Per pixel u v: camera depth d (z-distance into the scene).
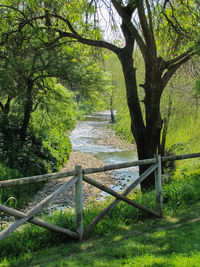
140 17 7.43
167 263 3.09
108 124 37.34
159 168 5.31
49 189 12.41
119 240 4.22
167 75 8.29
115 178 14.70
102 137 28.02
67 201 10.91
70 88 13.49
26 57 11.59
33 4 9.68
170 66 8.30
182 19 8.88
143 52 8.24
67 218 4.54
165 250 3.65
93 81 12.95
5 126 13.91
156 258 3.28
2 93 10.73
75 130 32.22
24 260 3.71
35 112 16.36
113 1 7.68
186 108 12.71
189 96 11.47
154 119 8.64
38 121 16.30
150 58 8.30
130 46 8.81
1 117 13.59
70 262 3.44
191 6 8.48
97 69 13.08
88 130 32.47
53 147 16.67
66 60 12.51
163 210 5.53
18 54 11.37
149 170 5.22
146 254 3.46
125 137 27.25
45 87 13.30
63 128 16.53
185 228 4.52
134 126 9.02
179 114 13.22
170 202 5.89
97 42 8.98
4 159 12.16
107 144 24.62
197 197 6.16
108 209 4.68
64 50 12.34
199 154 6.23
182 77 11.66
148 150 8.88
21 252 3.94
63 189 3.97
